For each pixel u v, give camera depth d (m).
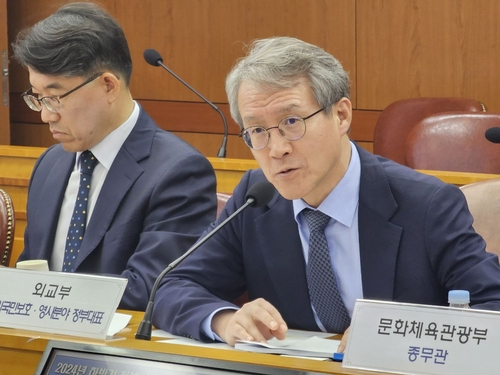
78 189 4.39
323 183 3.30
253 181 3.65
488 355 2.42
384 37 9.75
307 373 2.50
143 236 4.11
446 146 6.77
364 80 9.88
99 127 4.27
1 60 10.14
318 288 3.38
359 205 3.35
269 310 3.08
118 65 4.26
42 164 4.67
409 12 9.62
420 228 3.29
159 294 3.52
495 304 3.06
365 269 3.32
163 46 10.62
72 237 4.30
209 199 4.31
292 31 10.11
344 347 2.85
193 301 3.32
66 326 2.97
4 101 10.23
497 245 3.81
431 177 3.41
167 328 3.35
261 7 10.22
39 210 4.50
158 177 4.24
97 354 2.74
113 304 2.94
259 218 3.52
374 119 9.91
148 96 10.77
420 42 9.62
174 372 2.60
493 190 3.89
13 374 3.00
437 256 3.26
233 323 3.08
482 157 6.68
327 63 3.12
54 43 4.04
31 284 3.08
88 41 4.11
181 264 3.67
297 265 3.43
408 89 9.72
